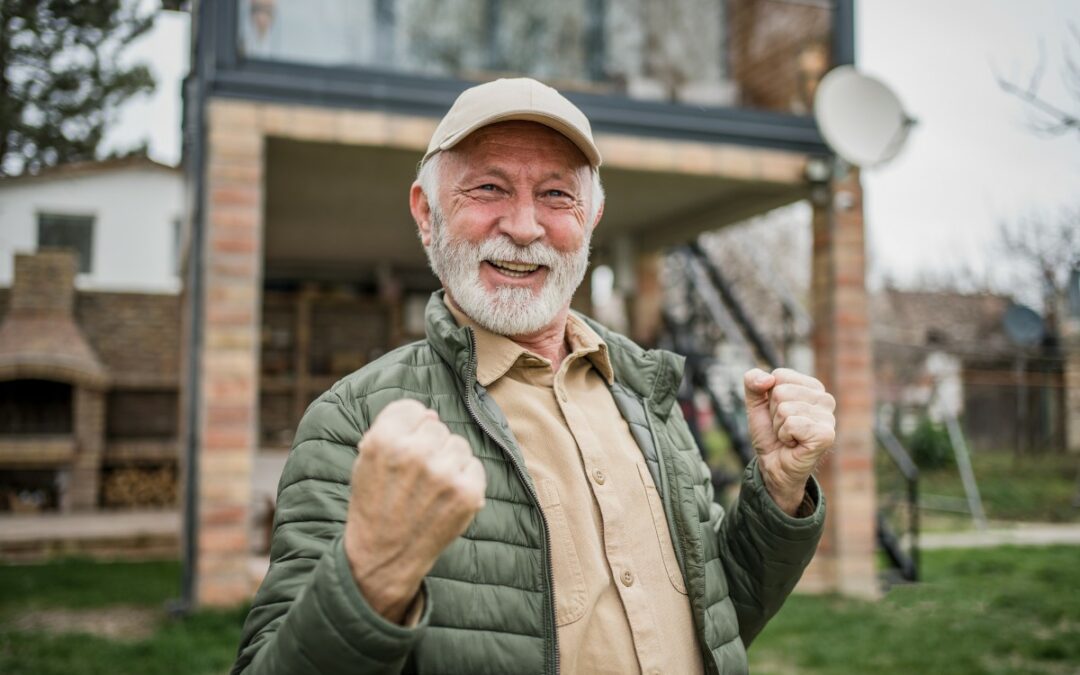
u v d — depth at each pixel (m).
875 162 5.43
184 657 3.85
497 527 1.18
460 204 1.37
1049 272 8.33
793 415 1.37
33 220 11.08
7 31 4.36
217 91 4.66
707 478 1.58
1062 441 15.21
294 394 10.02
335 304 10.20
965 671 4.13
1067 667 4.29
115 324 11.26
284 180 5.92
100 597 5.55
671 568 1.34
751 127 5.76
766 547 1.43
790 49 6.41
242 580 4.50
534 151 1.36
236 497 4.51
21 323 10.49
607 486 1.31
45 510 9.88
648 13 6.45
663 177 5.86
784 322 7.80
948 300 19.20
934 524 10.28
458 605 1.12
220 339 4.54
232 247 4.60
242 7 4.77
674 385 1.54
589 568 1.23
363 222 7.47
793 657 4.32
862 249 5.79
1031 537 9.25
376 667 0.88
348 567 0.89
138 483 10.35
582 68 6.22
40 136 4.71
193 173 4.85
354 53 5.25
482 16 5.80
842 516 5.60
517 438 1.30
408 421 0.92
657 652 1.24
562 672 1.17
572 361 1.45
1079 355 14.45
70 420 10.48
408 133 5.00
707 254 8.16
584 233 1.44
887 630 4.79
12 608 5.28
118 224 12.58
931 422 14.23
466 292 1.36
